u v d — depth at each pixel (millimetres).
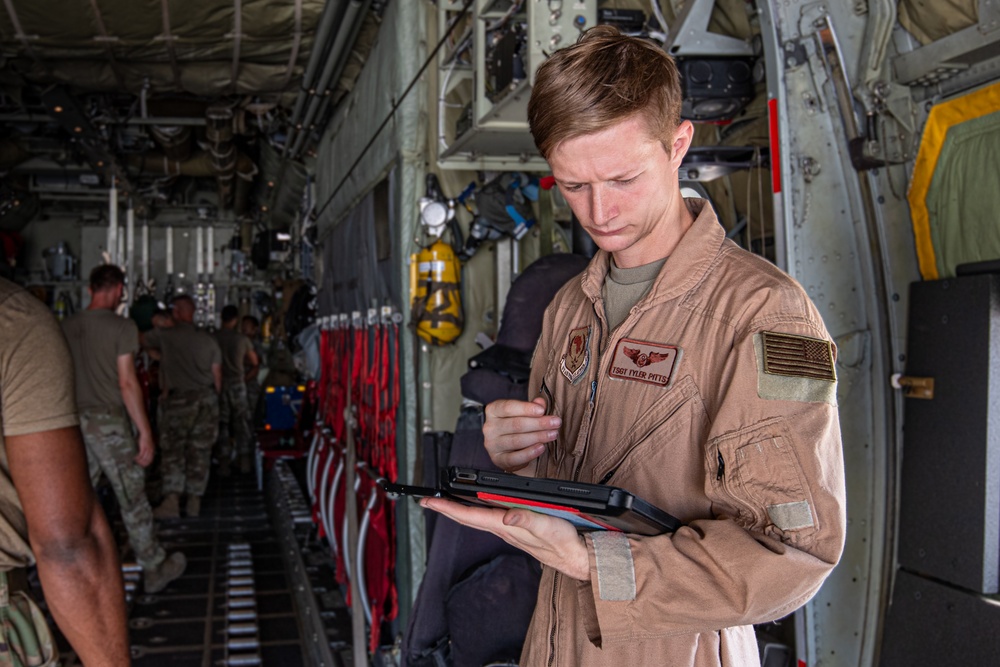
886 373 2307
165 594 5305
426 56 3922
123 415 5289
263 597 5277
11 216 11992
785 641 2600
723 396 1221
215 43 5340
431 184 3807
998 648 1912
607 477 1354
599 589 1178
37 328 1638
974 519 2008
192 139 9773
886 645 2223
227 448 9867
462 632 2416
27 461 1609
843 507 1130
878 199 2311
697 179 2867
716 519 1258
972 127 2055
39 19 4984
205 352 7664
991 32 1922
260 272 13781
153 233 13664
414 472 3771
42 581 1663
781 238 2395
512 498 1149
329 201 6836
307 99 6309
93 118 7516
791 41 2381
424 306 3680
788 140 2387
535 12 2676
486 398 2648
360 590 3754
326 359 6930
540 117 1207
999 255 2020
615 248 1315
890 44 2227
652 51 1209
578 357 1479
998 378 1989
